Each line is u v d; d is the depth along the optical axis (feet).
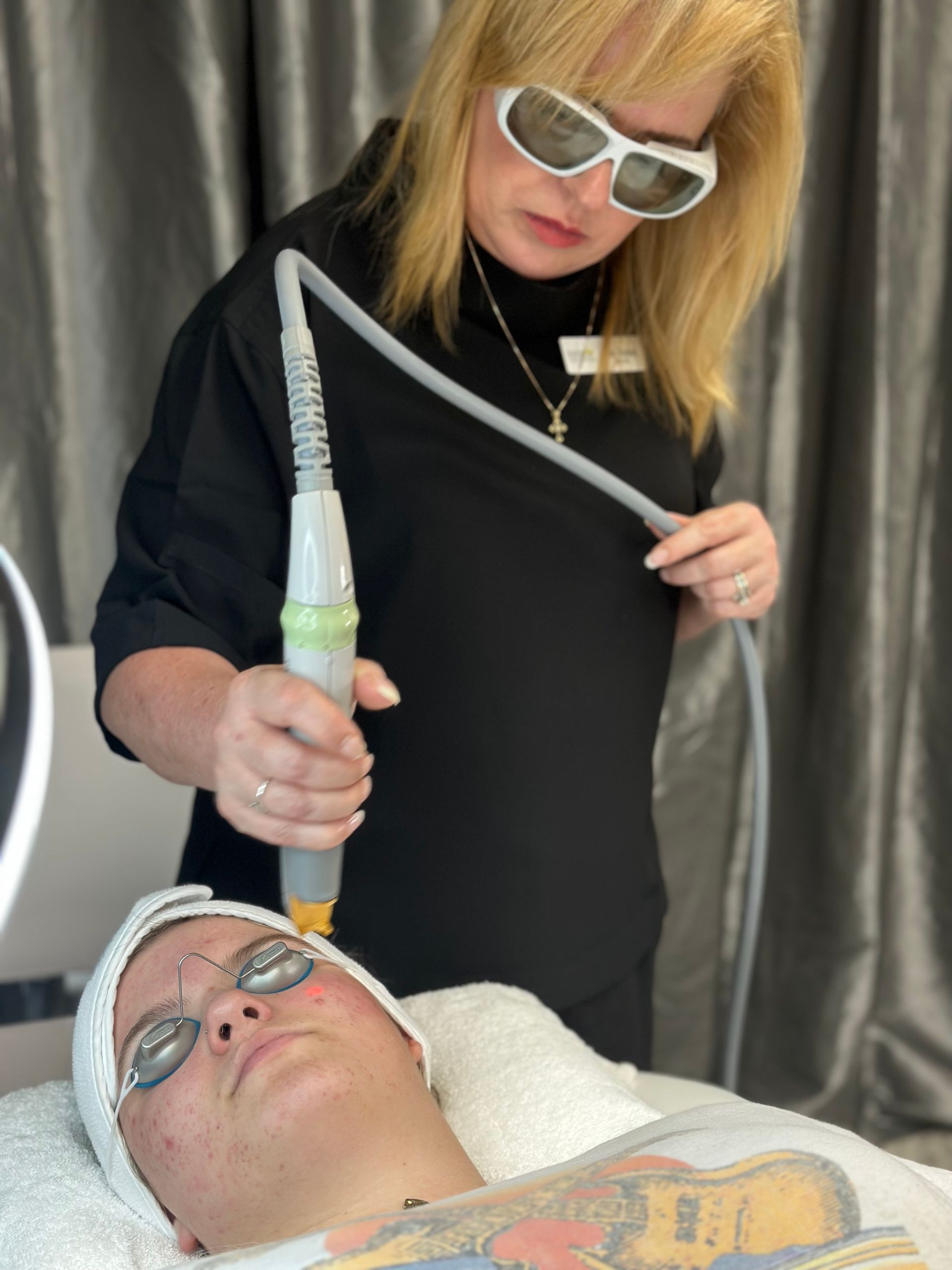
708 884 6.40
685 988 6.47
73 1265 2.82
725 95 3.49
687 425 4.14
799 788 6.40
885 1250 2.14
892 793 6.44
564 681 3.68
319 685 2.31
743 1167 2.35
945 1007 6.67
